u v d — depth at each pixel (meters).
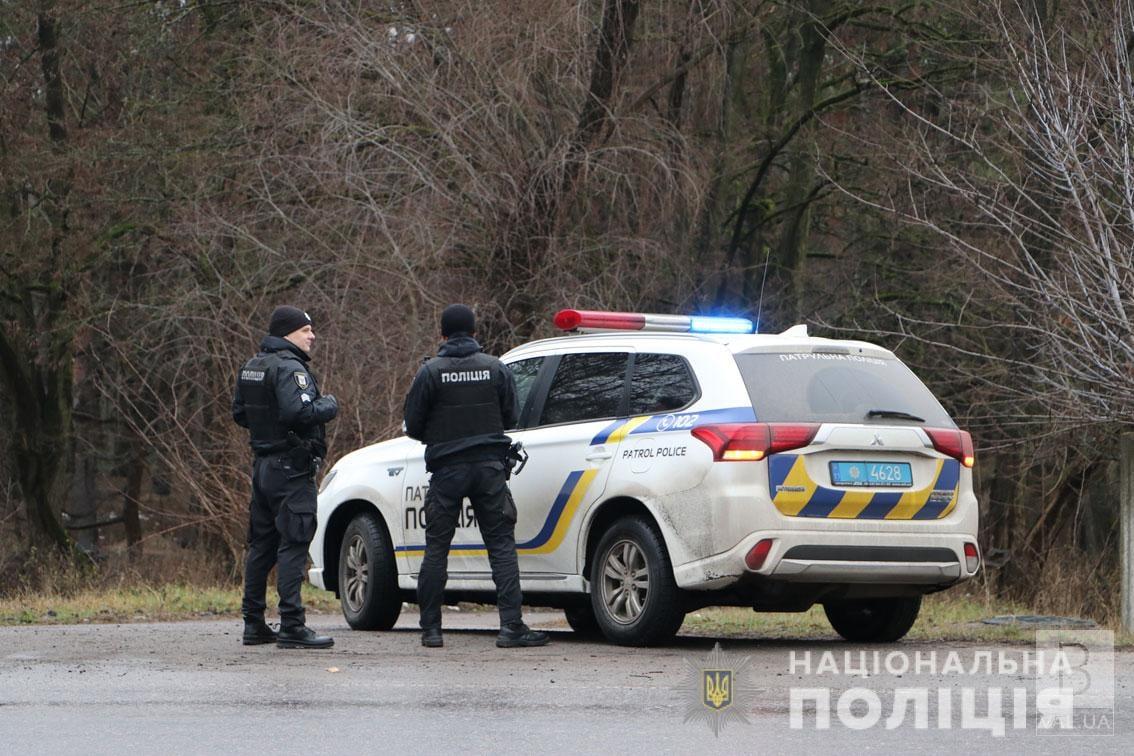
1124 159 16.58
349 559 14.76
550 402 13.25
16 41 32.94
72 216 32.31
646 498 11.98
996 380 23.53
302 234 25.64
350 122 24.83
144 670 10.38
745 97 31.83
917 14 29.81
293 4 26.86
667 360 12.41
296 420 11.99
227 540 25.67
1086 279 16.95
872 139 28.33
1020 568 25.12
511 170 24.72
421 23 25.45
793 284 31.66
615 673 10.24
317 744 7.43
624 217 26.02
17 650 11.84
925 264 28.45
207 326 26.30
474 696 9.05
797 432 11.59
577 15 25.22
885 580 11.84
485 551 13.38
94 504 47.19
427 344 24.20
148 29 31.55
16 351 36.34
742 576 11.46
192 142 29.58
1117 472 25.28
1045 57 17.45
